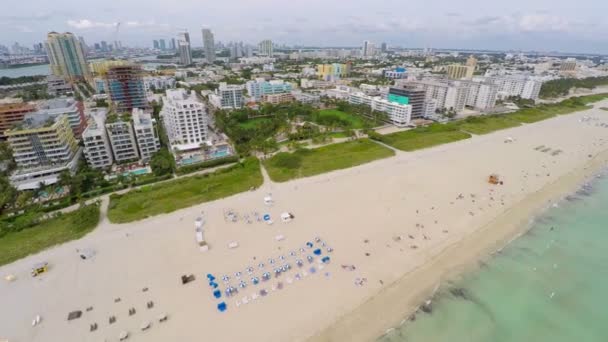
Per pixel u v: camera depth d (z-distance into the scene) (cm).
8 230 8581
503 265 7638
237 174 12112
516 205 10250
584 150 15250
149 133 13800
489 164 13500
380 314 6150
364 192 10881
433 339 5762
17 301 6366
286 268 7188
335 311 6159
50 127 11869
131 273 7088
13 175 11312
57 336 5631
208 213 9506
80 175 10912
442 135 17362
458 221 9281
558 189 11381
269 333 5666
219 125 18062
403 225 8994
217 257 7600
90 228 8681
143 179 11794
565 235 8862
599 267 7738
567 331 6159
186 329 5725
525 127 19412
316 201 10262
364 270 7238
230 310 6125
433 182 11712
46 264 7244
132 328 5747
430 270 7338
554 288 7088
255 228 8775
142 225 8881
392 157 14175
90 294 6525
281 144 15850
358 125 19350
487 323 6159
